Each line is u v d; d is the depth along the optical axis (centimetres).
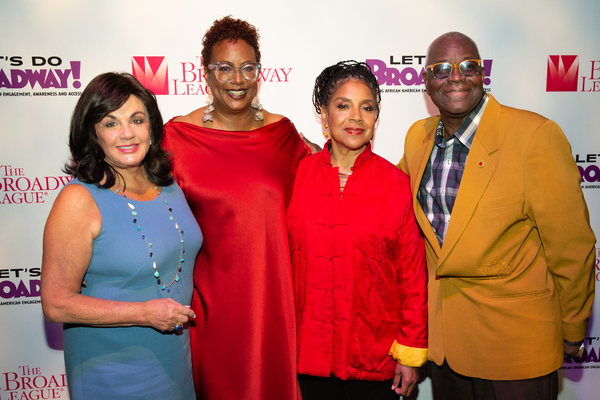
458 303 128
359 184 128
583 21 196
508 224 119
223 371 141
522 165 117
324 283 127
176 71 190
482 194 120
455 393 140
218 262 139
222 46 132
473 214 121
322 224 126
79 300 102
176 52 189
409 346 125
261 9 189
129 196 114
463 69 119
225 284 139
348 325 124
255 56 137
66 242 102
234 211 135
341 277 124
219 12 188
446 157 130
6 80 184
